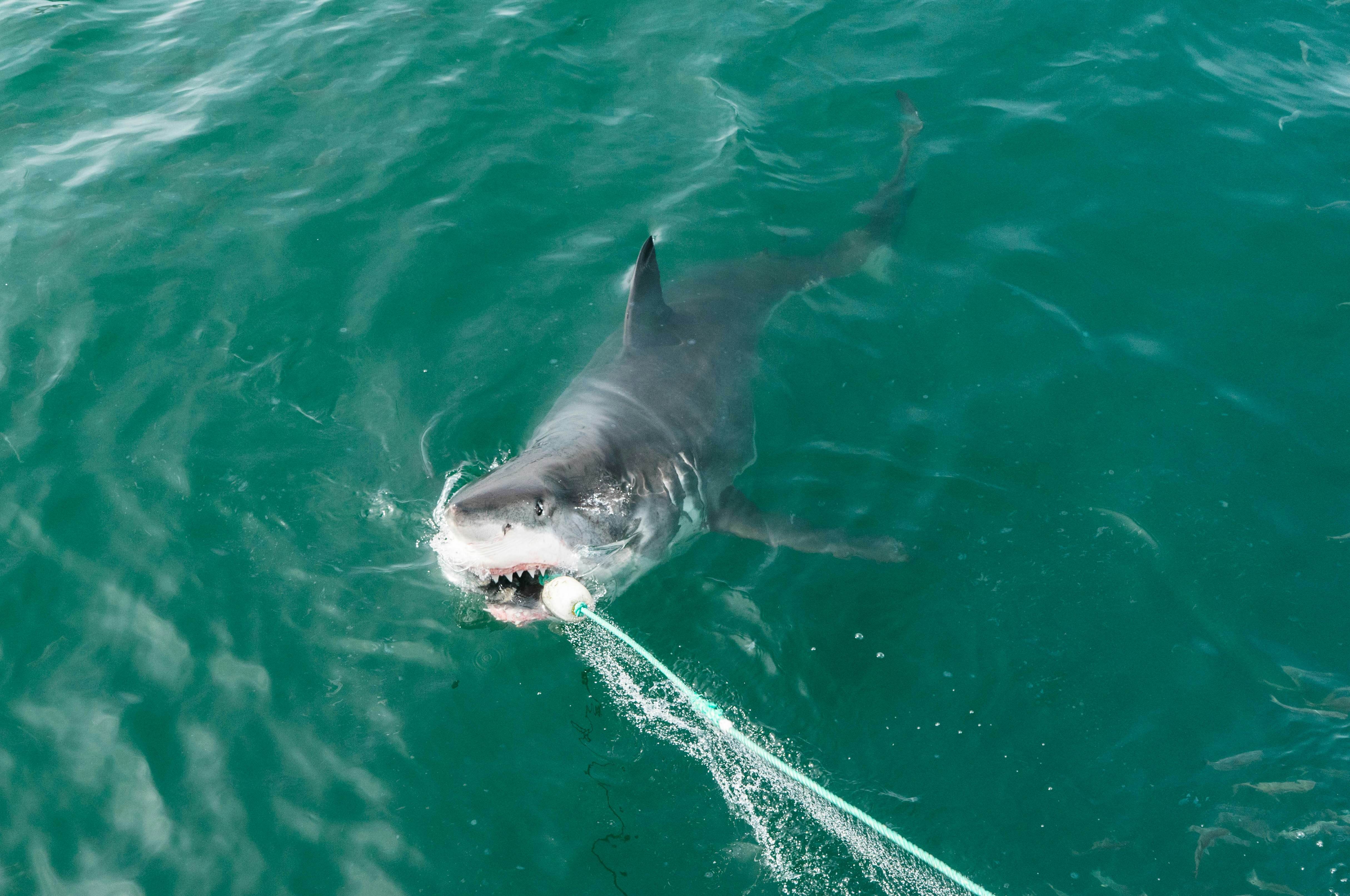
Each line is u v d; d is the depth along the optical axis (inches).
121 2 307.4
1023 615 185.2
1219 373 213.8
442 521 178.7
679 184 245.4
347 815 167.6
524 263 230.5
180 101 267.1
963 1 288.2
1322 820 167.5
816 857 165.0
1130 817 168.4
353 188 244.4
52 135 259.8
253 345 215.9
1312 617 184.7
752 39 278.5
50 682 177.5
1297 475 200.2
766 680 178.9
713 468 198.7
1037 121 258.1
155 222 237.6
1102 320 221.8
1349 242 233.8
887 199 242.5
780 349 215.9
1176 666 180.2
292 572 187.6
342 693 177.0
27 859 164.6
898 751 173.5
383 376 211.6
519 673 179.3
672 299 215.3
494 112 260.7
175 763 171.0
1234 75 271.0
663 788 170.1
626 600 186.4
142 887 162.6
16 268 229.0
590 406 196.2
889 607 185.6
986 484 199.3
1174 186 245.0
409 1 295.9
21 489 195.9
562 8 288.2
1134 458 202.4
